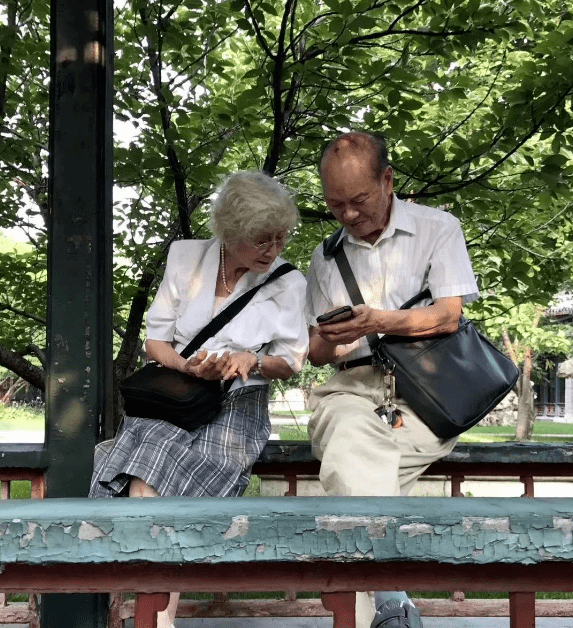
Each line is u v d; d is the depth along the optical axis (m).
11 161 4.90
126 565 1.36
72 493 2.49
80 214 2.54
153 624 1.36
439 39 3.95
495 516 1.26
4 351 5.17
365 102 4.43
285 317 2.27
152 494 2.00
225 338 2.23
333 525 1.25
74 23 2.56
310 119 4.72
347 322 2.19
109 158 2.66
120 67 4.63
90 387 2.52
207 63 4.56
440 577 1.37
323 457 2.13
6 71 4.54
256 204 2.11
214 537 1.26
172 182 4.24
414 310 2.28
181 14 4.91
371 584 1.36
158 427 2.11
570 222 5.34
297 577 1.36
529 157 4.28
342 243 2.54
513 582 1.37
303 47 4.50
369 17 3.68
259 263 2.22
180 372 2.20
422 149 4.29
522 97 3.97
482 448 2.93
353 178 2.27
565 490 6.29
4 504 1.41
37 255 5.66
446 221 2.44
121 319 5.52
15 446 2.74
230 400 2.24
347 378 2.44
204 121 4.55
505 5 4.12
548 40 3.92
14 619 2.90
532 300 5.21
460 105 5.50
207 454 2.13
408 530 1.25
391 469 2.08
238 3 3.65
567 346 14.41
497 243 5.12
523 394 17.17
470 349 2.38
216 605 3.01
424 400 2.26
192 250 2.36
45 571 1.36
